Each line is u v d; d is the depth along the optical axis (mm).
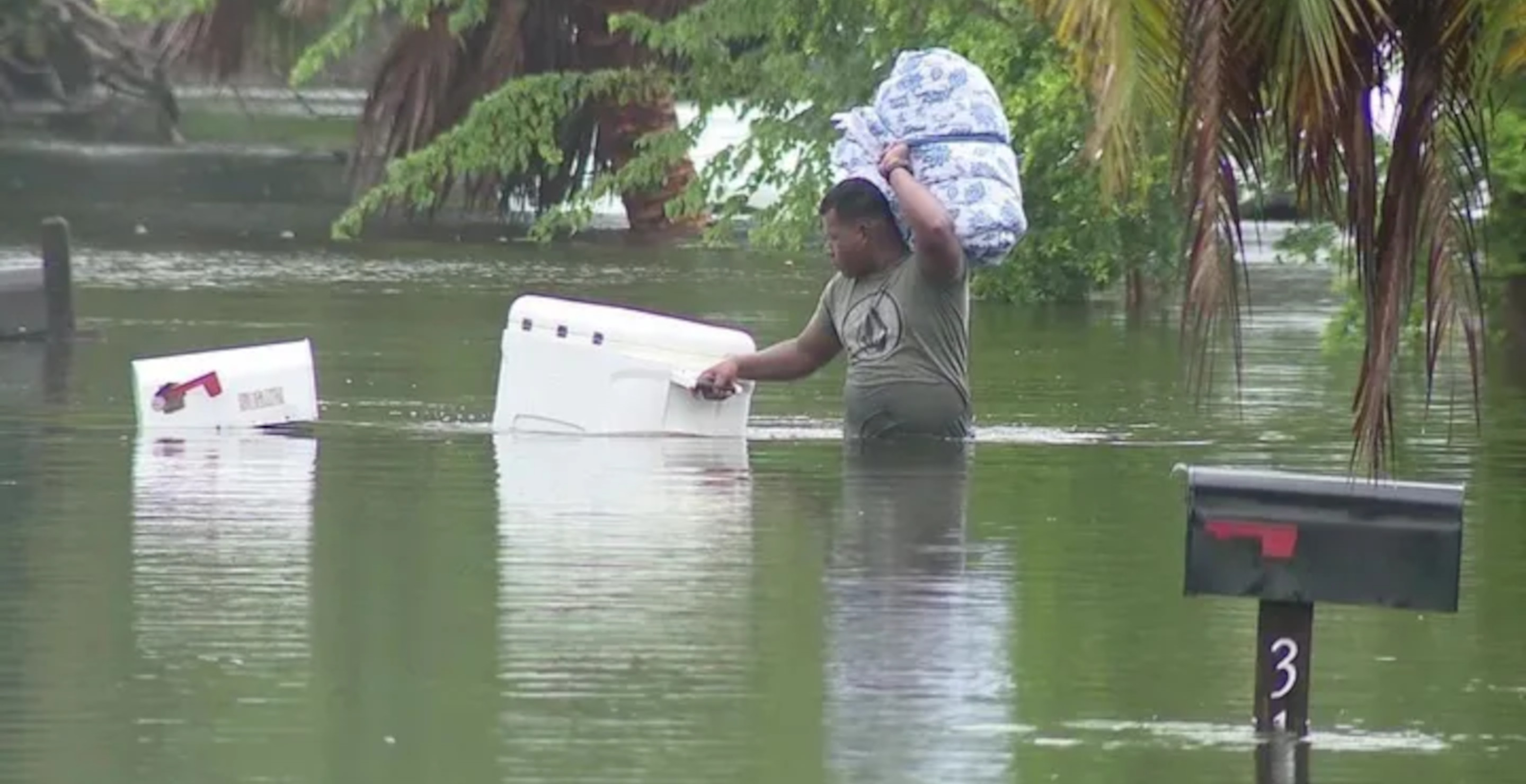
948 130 34188
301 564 25656
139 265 65562
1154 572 25594
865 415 34750
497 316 53406
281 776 18344
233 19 85625
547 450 33781
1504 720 20234
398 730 19484
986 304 57406
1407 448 34500
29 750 18953
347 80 109438
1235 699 20766
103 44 98562
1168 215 55438
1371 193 19625
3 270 48125
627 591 24406
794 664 21547
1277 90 18781
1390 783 18516
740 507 29234
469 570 25297
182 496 29734
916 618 23406
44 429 35531
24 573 25125
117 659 21594
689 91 56812
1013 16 51500
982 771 18672
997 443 34781
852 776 18422
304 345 36500
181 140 99125
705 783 18234
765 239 54406
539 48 76250
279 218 82000
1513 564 26312
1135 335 50375
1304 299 59656
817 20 53906
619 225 81625
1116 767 18781
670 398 35156
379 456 33094
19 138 96375
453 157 57656
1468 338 20266
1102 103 18484
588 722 19812
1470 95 19719
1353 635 23297
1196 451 34156
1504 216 43688
